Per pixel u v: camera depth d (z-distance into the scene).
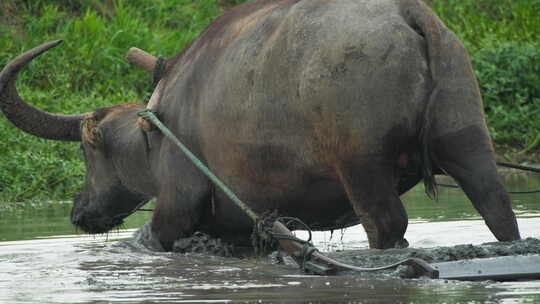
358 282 16.08
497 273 16.02
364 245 22.56
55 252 21.94
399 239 18.77
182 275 17.81
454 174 18.58
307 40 19.00
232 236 22.52
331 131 18.61
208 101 21.11
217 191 21.70
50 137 25.11
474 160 18.33
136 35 46.34
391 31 18.33
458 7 53.78
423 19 18.38
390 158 18.44
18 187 34.88
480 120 18.50
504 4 54.41
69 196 35.28
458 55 18.72
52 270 18.94
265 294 15.32
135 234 23.70
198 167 20.89
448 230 23.84
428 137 18.36
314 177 19.62
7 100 24.52
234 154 20.62
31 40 45.09
